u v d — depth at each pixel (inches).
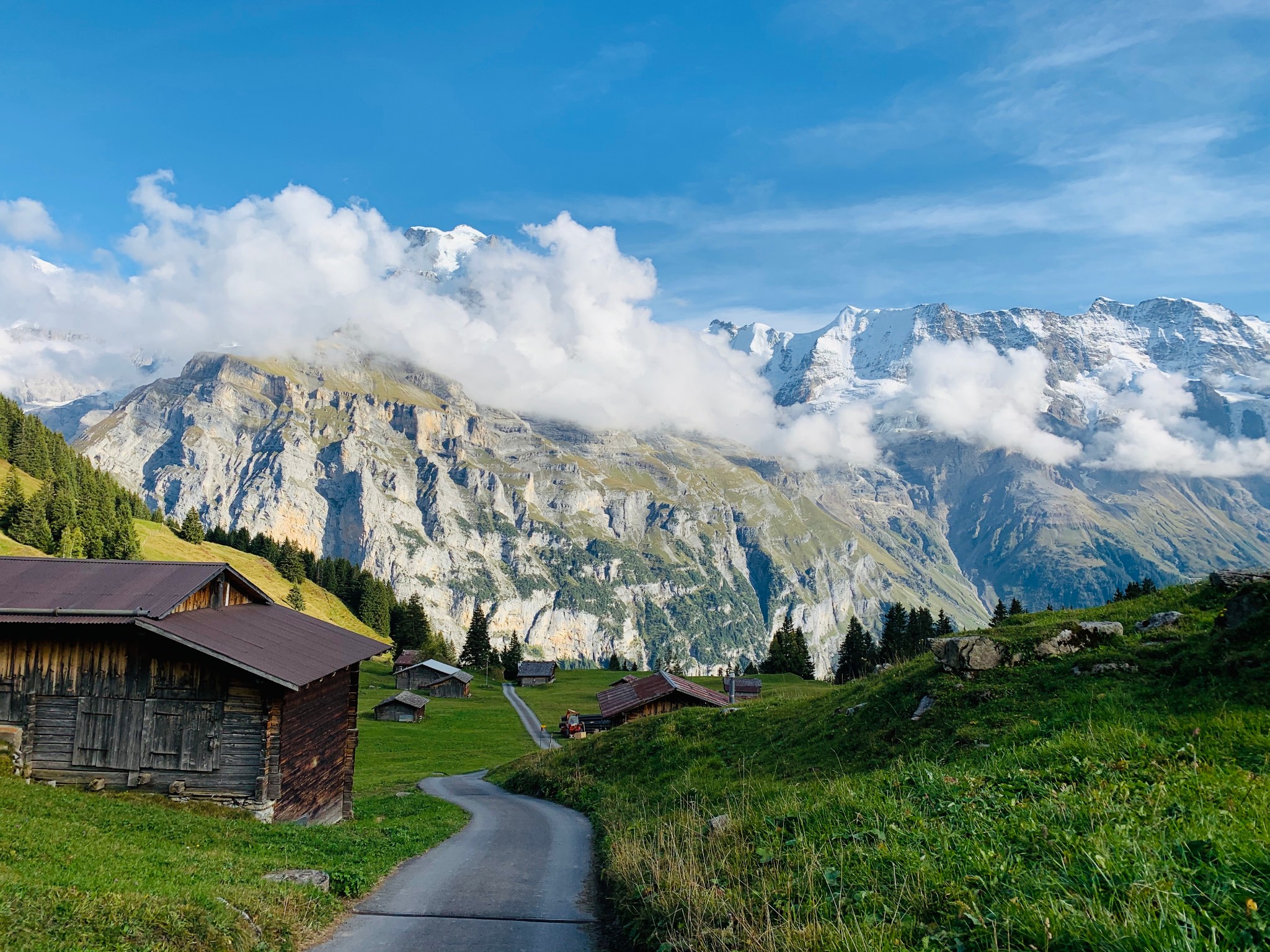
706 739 1366.9
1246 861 321.7
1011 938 317.4
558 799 1486.2
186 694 1063.6
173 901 498.6
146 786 1043.3
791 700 1514.5
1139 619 1029.8
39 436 7253.9
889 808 549.3
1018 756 641.0
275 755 1059.3
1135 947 277.1
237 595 1311.5
